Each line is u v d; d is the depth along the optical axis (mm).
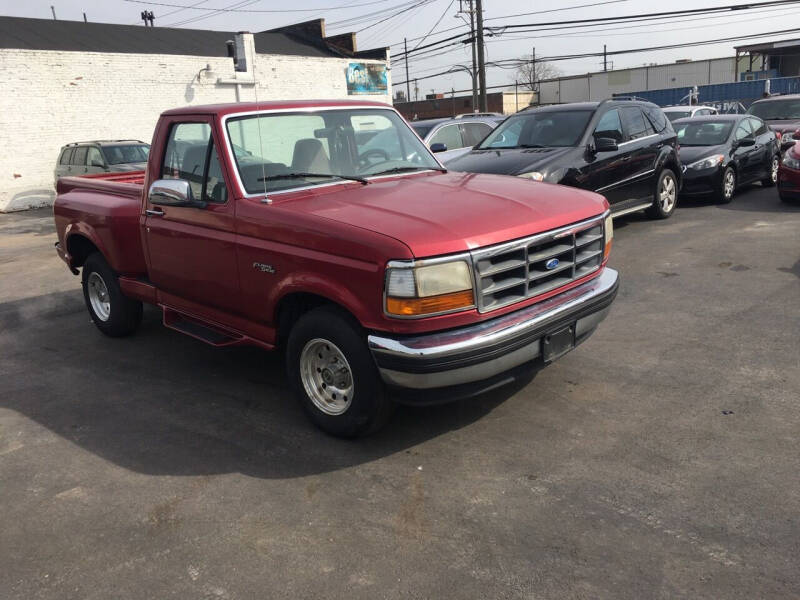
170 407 4715
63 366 5652
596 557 2895
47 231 13906
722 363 4836
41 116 18750
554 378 4750
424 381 3453
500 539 3059
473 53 38219
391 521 3252
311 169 4562
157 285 5266
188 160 4688
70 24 23469
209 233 4461
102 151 16094
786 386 4402
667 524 3080
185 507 3473
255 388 4973
